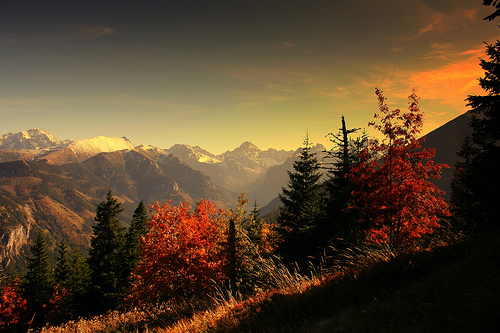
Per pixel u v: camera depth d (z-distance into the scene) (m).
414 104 12.38
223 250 16.92
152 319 7.95
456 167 18.12
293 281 5.69
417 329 2.48
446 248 4.52
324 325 3.19
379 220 12.57
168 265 16.38
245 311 4.74
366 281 4.10
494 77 8.48
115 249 36.50
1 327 25.69
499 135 8.30
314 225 15.11
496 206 6.73
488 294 2.63
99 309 30.45
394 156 12.41
